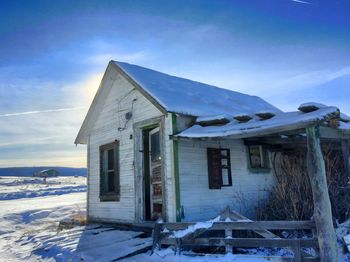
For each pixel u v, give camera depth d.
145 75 9.69
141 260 5.87
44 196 27.70
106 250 6.41
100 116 10.64
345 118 6.98
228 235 5.80
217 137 6.62
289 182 9.23
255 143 9.52
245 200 9.19
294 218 7.38
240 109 10.72
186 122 7.88
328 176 8.08
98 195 10.27
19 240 9.01
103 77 9.89
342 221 7.16
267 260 5.30
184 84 11.02
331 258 4.86
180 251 6.02
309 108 5.73
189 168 7.78
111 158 10.16
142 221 8.40
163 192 7.54
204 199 7.95
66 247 6.89
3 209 17.23
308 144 5.33
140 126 8.70
